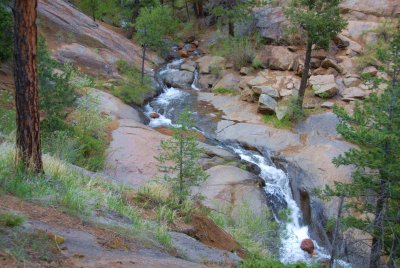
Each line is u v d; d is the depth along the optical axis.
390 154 10.39
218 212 12.16
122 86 21.19
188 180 8.98
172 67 26.84
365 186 10.86
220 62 25.28
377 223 10.31
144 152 14.74
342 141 16.48
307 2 18.77
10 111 12.71
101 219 6.20
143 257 4.93
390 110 10.60
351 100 19.20
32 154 7.02
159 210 8.04
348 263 11.62
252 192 13.57
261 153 16.70
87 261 4.09
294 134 17.45
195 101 21.88
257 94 20.45
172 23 29.92
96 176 9.82
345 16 25.80
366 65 21.38
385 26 23.52
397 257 10.49
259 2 27.52
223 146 17.33
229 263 6.66
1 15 15.27
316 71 21.97
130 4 31.47
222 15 28.47
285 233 12.86
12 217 4.39
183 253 6.35
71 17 25.56
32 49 6.78
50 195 6.18
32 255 3.78
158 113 20.48
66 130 12.51
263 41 25.62
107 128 16.11
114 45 25.91
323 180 14.30
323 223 13.08
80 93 17.33
